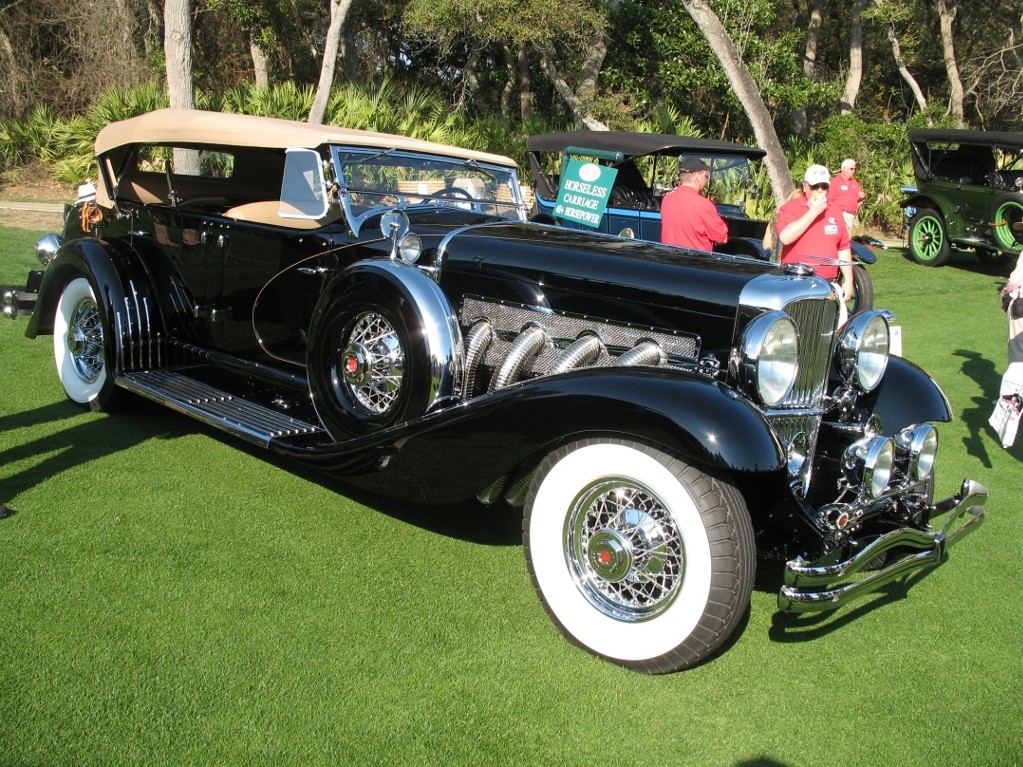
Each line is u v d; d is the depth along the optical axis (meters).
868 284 9.23
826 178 6.32
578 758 2.48
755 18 18.47
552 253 3.74
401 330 3.56
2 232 10.77
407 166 4.51
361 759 2.40
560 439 3.01
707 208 6.62
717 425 2.67
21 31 21.34
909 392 3.91
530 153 10.58
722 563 2.71
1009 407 4.80
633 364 3.31
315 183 4.16
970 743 2.65
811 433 3.45
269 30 20.95
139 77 21.14
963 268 14.20
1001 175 14.35
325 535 3.76
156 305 4.82
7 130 16.23
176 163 5.34
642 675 2.91
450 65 25.70
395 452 3.34
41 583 3.19
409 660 2.88
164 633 2.93
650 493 2.85
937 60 31.55
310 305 4.25
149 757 2.35
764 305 3.18
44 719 2.46
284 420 4.14
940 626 3.38
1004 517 4.50
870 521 3.53
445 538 3.82
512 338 3.78
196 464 4.44
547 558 3.08
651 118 19.14
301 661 2.83
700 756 2.53
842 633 3.29
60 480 4.11
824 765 2.53
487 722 2.60
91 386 5.06
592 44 18.64
